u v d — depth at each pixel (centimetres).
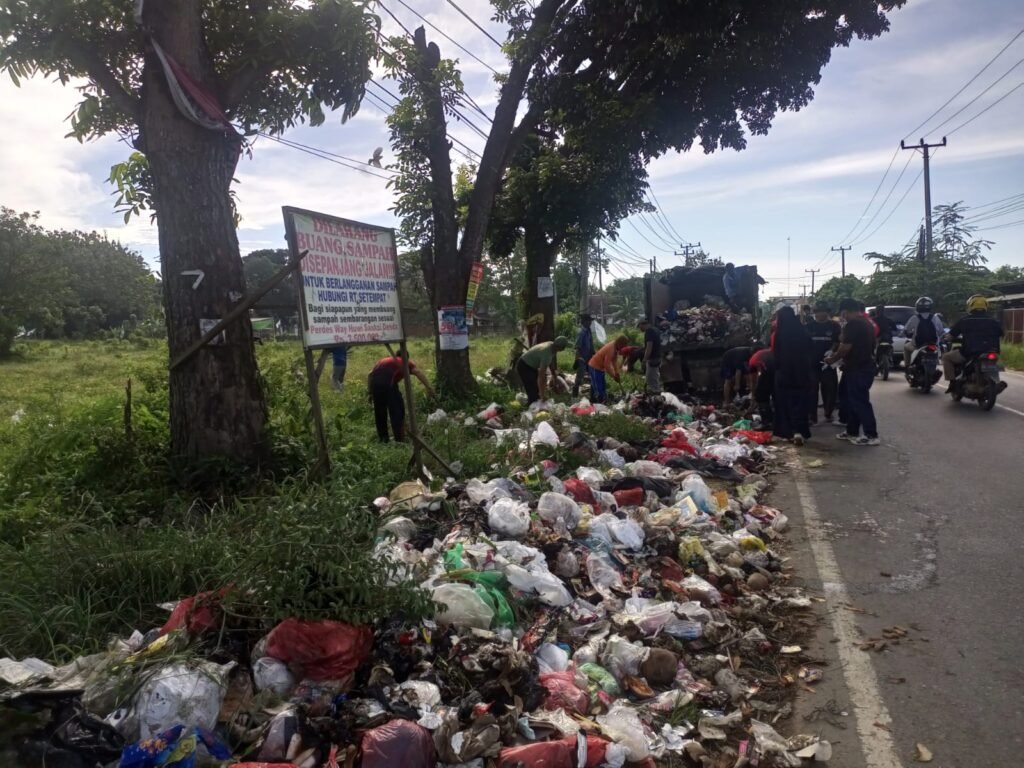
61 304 5069
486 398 1330
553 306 1656
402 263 1969
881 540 609
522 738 316
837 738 345
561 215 1505
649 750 329
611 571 495
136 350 4028
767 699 381
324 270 591
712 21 1304
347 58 679
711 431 1101
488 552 456
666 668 388
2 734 258
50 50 598
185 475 610
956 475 805
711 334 1482
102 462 641
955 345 1319
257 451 644
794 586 523
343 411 1116
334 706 313
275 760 283
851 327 1002
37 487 623
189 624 342
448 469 687
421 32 1278
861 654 419
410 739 288
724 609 477
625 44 1417
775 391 1041
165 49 608
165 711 286
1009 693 372
